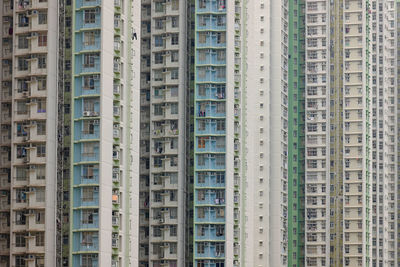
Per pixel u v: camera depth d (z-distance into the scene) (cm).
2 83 19688
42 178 18975
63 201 19175
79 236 18988
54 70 19312
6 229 19275
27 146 19125
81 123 19275
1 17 19862
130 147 19862
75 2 19662
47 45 19288
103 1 19475
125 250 19550
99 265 18812
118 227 19338
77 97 19375
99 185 19012
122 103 19750
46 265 18725
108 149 19312
